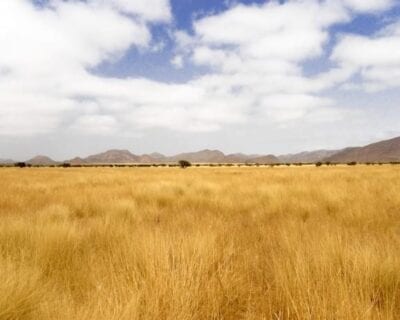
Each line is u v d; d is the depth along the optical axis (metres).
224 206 11.06
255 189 14.99
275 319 3.49
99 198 12.49
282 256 4.88
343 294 3.31
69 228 6.35
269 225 8.05
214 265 4.33
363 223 7.86
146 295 3.35
